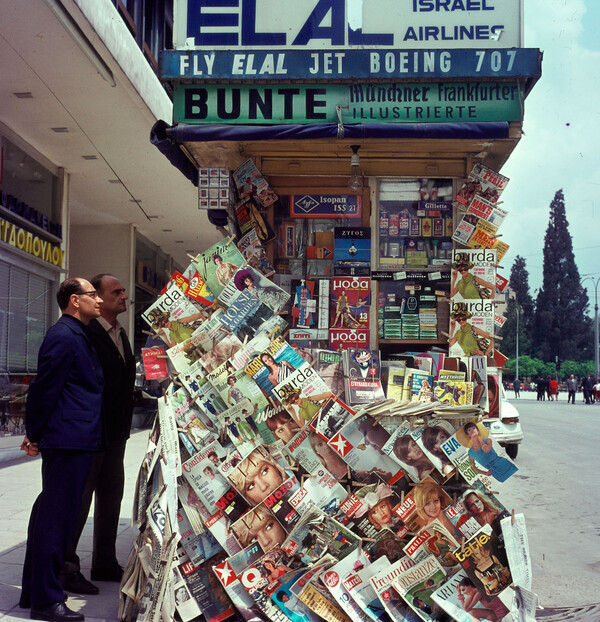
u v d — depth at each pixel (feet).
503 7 15.06
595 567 17.47
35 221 38.40
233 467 12.32
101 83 31.19
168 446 12.01
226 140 14.69
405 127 14.39
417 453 12.06
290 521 12.14
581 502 25.63
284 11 15.11
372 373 13.37
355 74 14.70
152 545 11.68
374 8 15.11
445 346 16.90
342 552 12.04
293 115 14.78
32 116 35.12
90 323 14.69
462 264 15.85
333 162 17.35
